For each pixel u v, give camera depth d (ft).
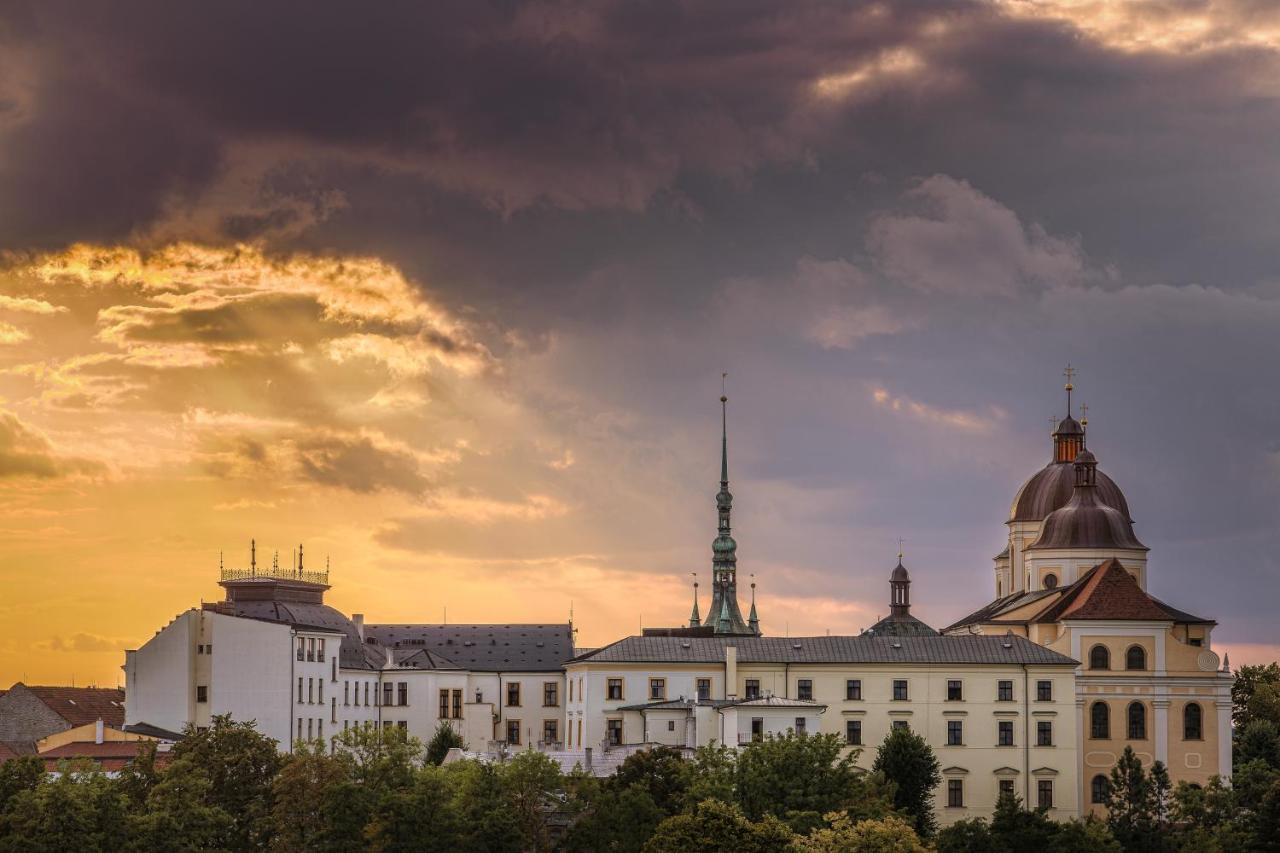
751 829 643.45
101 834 648.79
